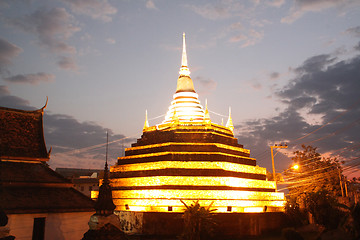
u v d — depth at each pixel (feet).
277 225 144.66
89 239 82.33
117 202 143.64
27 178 97.40
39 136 110.93
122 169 153.48
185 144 147.43
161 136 155.74
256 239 129.39
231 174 143.33
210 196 132.46
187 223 106.11
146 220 125.39
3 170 96.02
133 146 166.71
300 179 220.43
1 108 106.83
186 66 189.57
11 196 90.27
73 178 230.07
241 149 162.20
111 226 84.33
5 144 101.60
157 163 141.90
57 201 96.58
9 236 73.56
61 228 93.71
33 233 89.51
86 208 99.25
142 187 140.77
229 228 126.41
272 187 163.12
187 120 169.78
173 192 132.98
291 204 151.33
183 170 138.41
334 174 209.87
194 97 181.27
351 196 194.29
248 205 139.23
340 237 45.27
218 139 155.74
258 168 160.04
